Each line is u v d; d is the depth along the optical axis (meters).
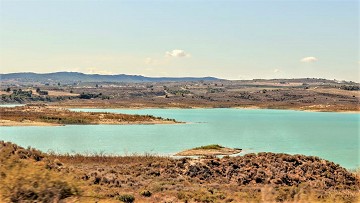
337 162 66.44
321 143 96.25
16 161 19.30
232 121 172.88
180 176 40.81
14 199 16.50
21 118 134.62
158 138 100.06
